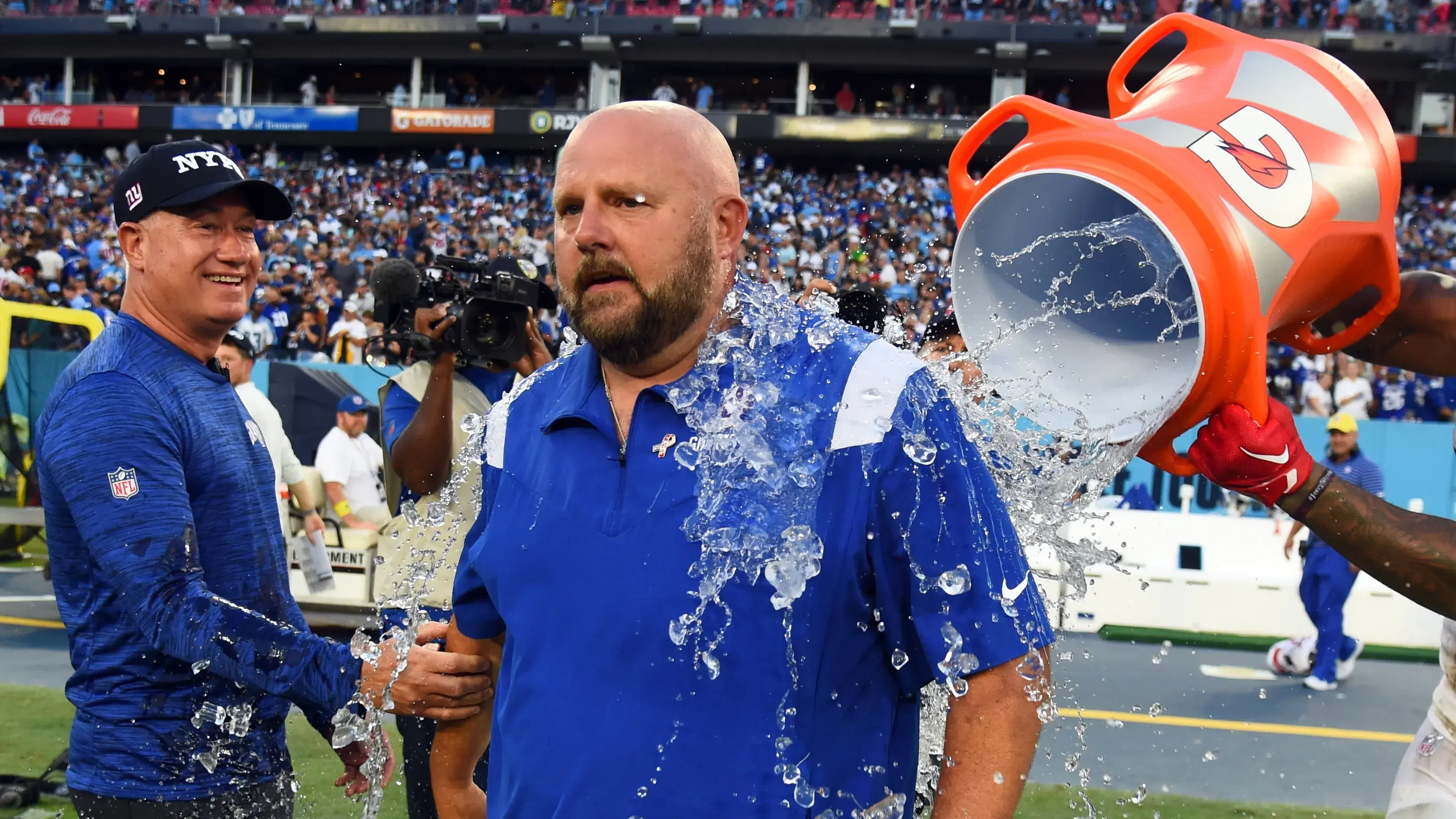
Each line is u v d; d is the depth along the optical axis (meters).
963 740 1.31
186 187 2.07
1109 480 1.82
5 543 8.31
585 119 1.39
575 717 1.31
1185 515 8.06
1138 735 5.09
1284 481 1.72
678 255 1.33
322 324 14.41
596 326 1.34
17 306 7.47
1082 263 1.96
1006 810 1.28
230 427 2.14
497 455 1.54
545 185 26.64
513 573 1.41
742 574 1.28
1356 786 4.44
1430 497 9.56
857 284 2.93
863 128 28.50
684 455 1.35
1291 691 6.15
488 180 26.91
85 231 22.34
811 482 1.30
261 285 15.55
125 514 1.89
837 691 1.31
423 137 30.97
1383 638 7.46
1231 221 1.57
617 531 1.34
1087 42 29.23
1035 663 1.33
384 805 3.68
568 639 1.34
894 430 1.31
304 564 5.91
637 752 1.28
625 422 1.42
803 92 31.23
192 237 2.10
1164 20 1.89
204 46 31.78
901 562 1.31
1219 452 1.71
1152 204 1.59
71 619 2.02
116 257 20.39
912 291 13.62
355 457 6.64
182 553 1.91
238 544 2.09
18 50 32.72
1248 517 8.16
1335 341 1.87
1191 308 1.78
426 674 1.68
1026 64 30.30
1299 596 6.94
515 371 2.99
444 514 2.19
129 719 1.96
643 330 1.34
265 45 32.09
